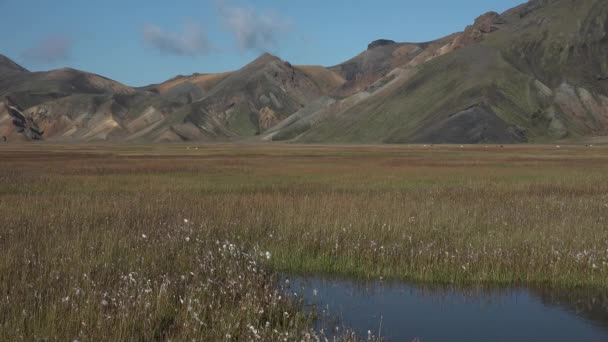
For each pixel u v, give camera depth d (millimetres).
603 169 54250
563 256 16609
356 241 18312
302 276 16312
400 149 145500
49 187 34562
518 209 23859
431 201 26125
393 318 12828
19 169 51906
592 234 18734
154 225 19266
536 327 12391
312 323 12258
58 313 10328
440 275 16000
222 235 18625
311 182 39094
